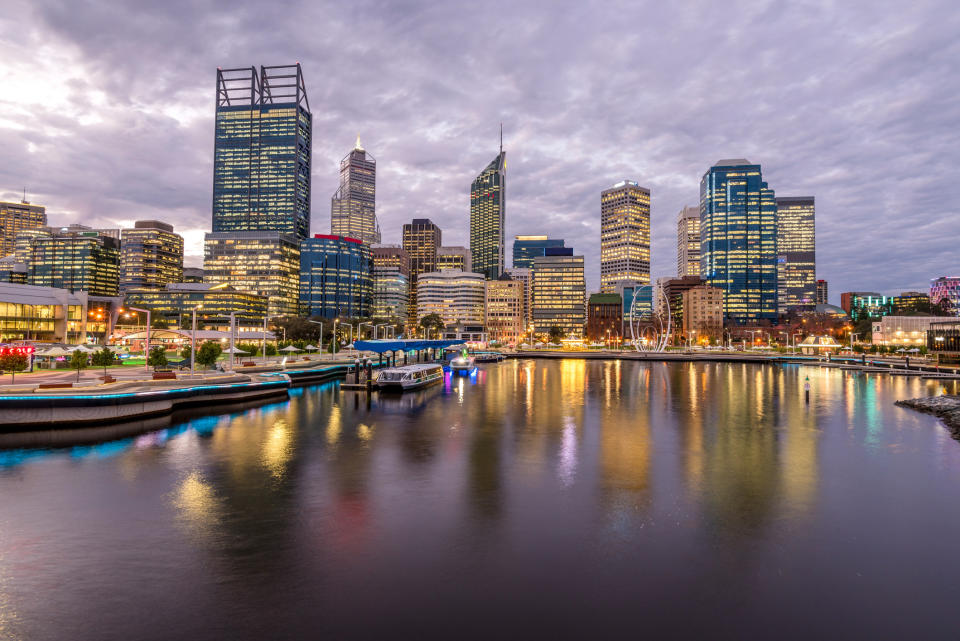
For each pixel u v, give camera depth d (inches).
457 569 705.0
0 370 2054.6
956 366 4648.1
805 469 1229.7
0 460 1301.7
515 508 946.1
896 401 2544.3
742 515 915.4
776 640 552.4
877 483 1115.9
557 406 2353.6
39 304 6136.8
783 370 5022.1
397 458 1334.9
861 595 644.7
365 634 553.9
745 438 1608.0
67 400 1697.8
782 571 706.2
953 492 1051.9
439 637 550.0
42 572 689.6
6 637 544.1
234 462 1288.1
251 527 850.8
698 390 3110.2
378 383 2945.4
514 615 593.9
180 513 916.6
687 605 619.5
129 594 634.2
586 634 558.9
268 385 2586.1
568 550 766.5
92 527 847.1
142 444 1496.1
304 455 1368.1
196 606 607.8
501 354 7106.3
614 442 1541.6
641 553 758.5
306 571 695.7
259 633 555.5
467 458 1336.1
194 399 2199.8
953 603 626.5
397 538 807.1
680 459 1326.3
